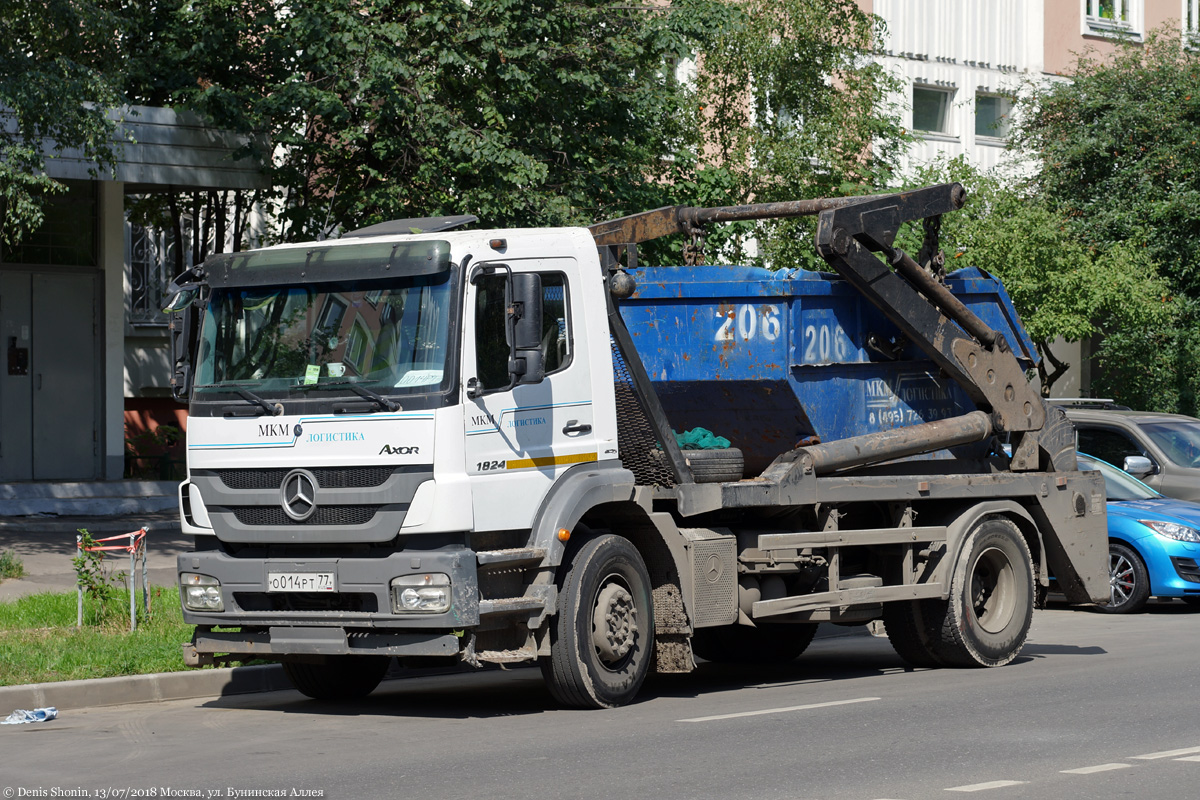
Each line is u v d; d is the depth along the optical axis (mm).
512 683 16859
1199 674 16031
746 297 16453
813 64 36000
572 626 13773
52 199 32500
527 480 13516
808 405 16609
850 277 16609
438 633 12969
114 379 33156
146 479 34312
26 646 16391
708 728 12875
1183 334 43312
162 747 12312
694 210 17281
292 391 13383
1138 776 10508
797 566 16062
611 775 10695
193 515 13859
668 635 14852
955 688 15469
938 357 17562
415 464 12859
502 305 13430
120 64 25203
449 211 28359
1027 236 37031
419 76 27797
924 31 52219
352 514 13078
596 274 14484
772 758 11336
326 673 15273
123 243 33594
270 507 13430
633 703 14750
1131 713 13422
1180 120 45812
